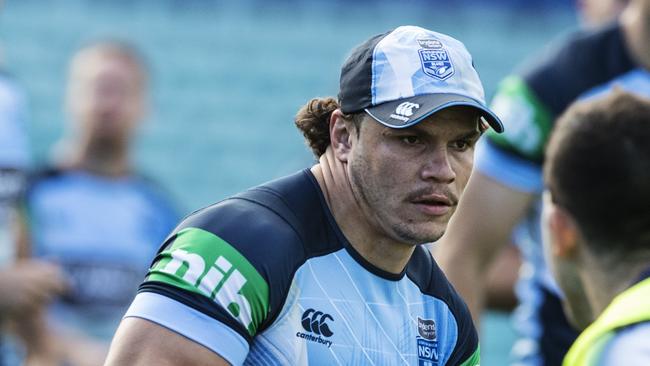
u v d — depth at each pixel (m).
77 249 21.20
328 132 9.08
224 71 44.62
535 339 14.33
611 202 8.94
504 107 13.83
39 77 42.59
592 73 13.77
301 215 8.72
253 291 8.10
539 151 13.59
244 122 43.78
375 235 8.74
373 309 8.78
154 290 8.13
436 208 8.38
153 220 22.19
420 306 9.20
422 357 9.06
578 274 9.57
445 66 8.45
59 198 21.41
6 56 42.69
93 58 22.42
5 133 17.58
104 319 21.14
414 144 8.32
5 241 17.81
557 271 9.74
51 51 43.25
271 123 43.88
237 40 45.34
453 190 8.41
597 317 9.27
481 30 46.59
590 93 13.72
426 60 8.45
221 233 8.30
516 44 46.56
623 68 13.77
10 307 17.52
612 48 13.86
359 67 8.57
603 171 8.99
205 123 43.38
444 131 8.28
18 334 18.20
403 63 8.42
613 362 7.87
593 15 18.91
